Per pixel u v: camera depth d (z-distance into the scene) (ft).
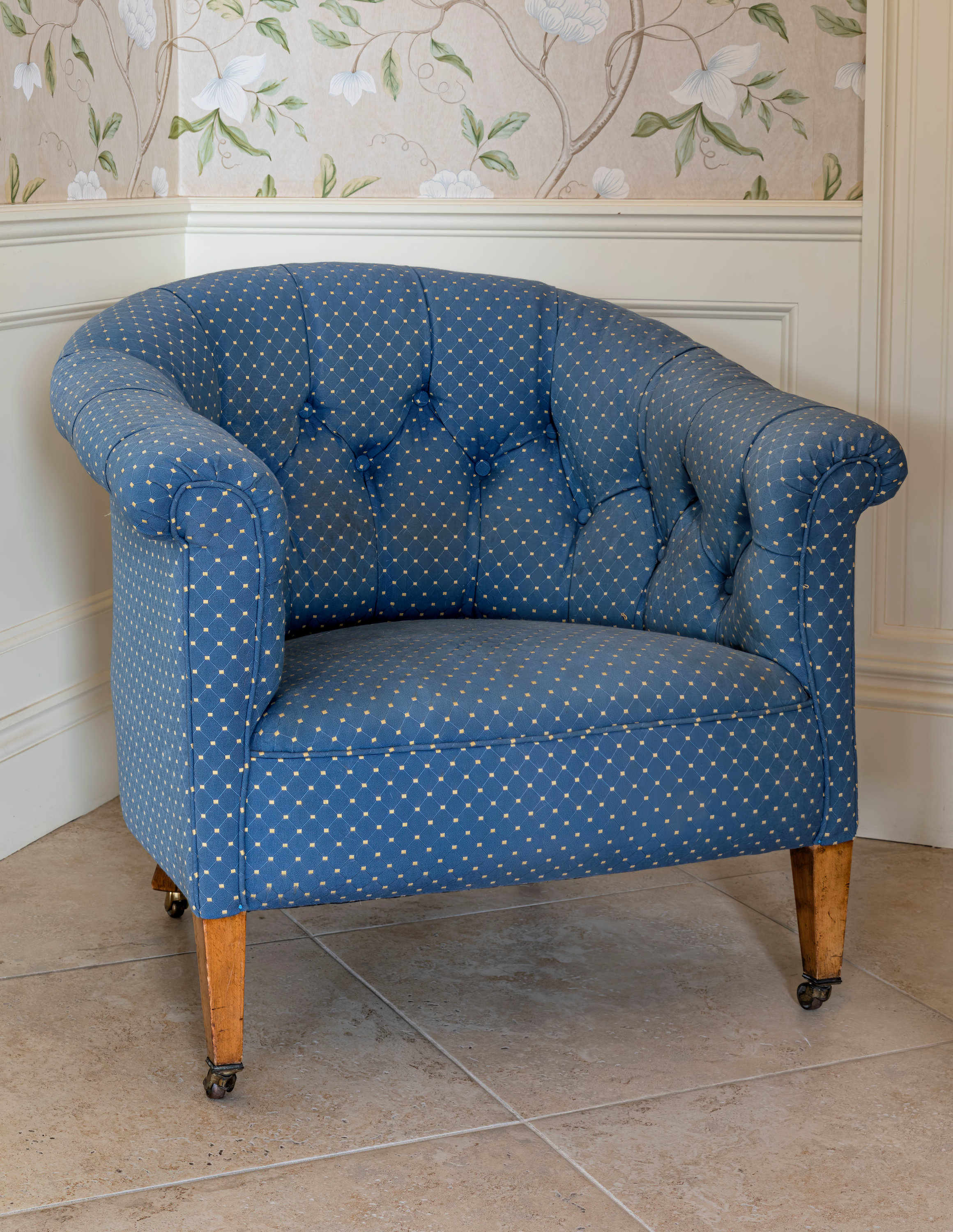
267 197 7.95
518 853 4.74
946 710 7.15
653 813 4.85
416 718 4.64
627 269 7.41
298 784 4.53
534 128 7.50
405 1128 4.54
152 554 4.65
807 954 5.36
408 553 6.39
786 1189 4.21
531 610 6.41
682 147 7.32
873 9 6.78
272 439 6.15
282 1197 4.16
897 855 7.16
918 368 7.00
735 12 7.10
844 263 7.07
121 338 5.57
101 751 7.68
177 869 4.68
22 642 6.95
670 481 5.94
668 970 5.76
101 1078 4.85
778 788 5.02
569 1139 4.48
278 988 5.57
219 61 7.87
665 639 5.34
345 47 7.65
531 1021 5.31
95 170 7.30
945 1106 4.69
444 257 7.65
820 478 4.97
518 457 6.57
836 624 5.10
